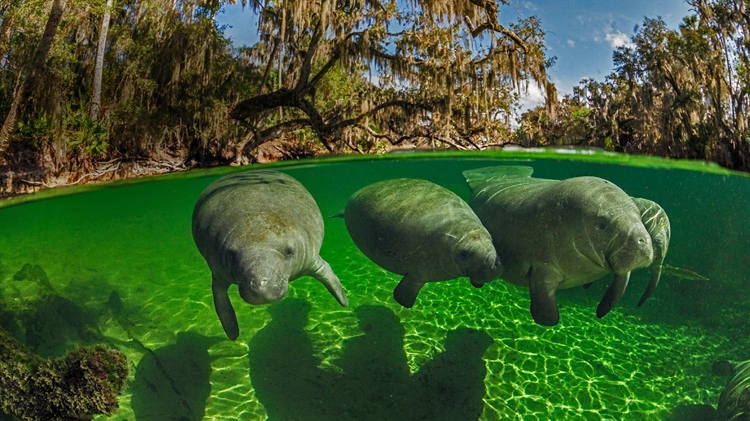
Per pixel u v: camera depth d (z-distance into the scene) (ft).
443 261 14.10
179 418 12.94
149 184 37.83
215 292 13.71
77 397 11.22
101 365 11.76
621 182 59.52
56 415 11.14
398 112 52.95
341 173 55.11
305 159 44.52
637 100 43.34
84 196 36.65
